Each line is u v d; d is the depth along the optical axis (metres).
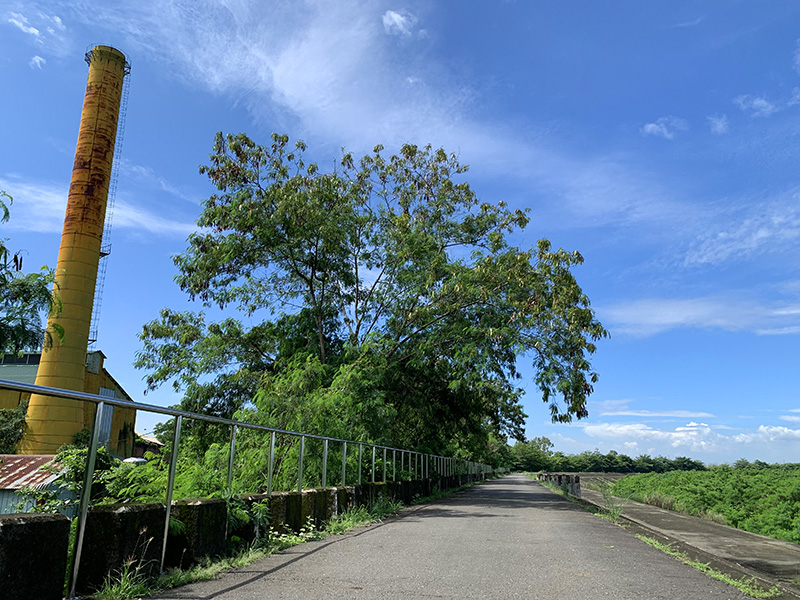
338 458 15.06
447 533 10.06
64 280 38.75
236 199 23.56
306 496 9.41
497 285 22.61
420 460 24.09
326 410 17.44
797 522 14.30
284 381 19.45
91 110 41.66
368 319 26.62
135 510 4.98
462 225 27.19
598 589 5.48
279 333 26.94
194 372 25.61
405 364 25.36
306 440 14.28
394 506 15.07
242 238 23.75
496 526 11.45
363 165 27.80
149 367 26.06
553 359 20.61
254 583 5.43
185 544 5.81
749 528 16.27
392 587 5.38
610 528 11.70
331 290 26.95
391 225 26.69
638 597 5.18
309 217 23.03
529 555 7.59
